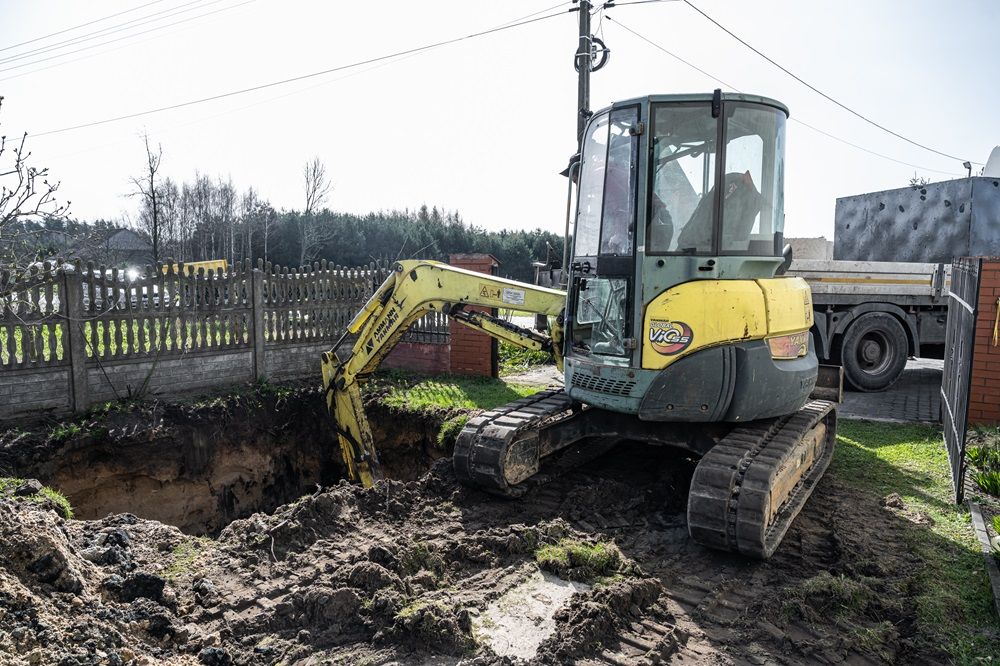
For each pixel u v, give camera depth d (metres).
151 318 8.67
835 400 7.80
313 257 37.38
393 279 7.68
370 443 8.11
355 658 3.49
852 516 5.60
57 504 5.64
